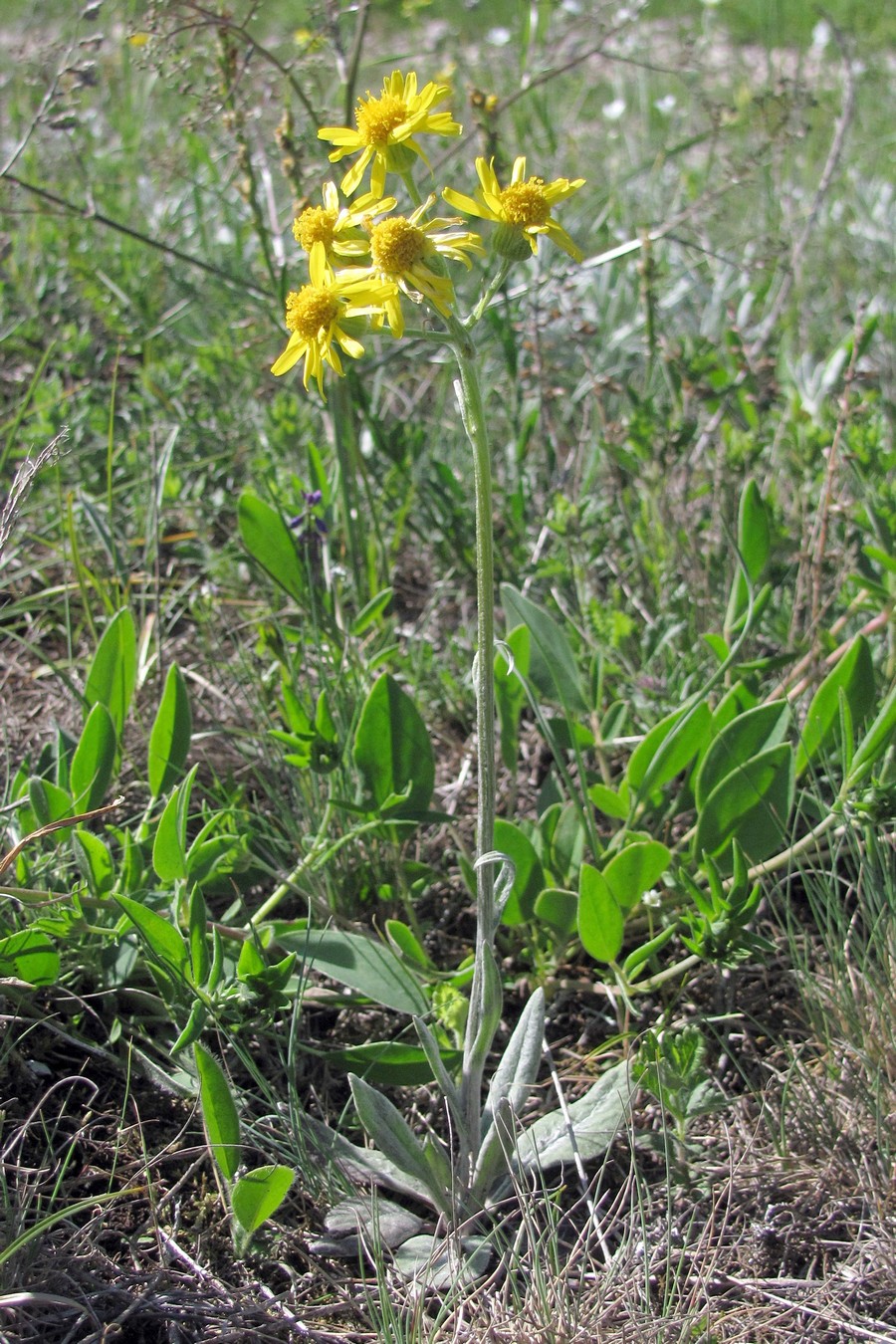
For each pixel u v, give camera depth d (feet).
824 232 2.82
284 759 1.55
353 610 1.78
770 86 2.40
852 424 1.74
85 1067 1.38
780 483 1.95
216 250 2.58
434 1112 1.39
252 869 1.54
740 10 4.63
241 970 1.31
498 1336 1.21
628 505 1.90
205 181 2.63
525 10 2.38
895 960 1.40
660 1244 1.28
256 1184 1.22
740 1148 1.34
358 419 1.96
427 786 1.49
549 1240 1.27
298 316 1.17
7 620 1.85
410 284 1.15
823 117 3.34
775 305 2.12
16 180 1.75
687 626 1.73
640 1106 1.37
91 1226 1.25
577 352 2.32
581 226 2.74
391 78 1.20
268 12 3.38
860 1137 1.34
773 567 1.72
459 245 1.15
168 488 1.86
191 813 1.60
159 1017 1.39
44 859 1.41
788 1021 1.45
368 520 1.94
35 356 2.28
